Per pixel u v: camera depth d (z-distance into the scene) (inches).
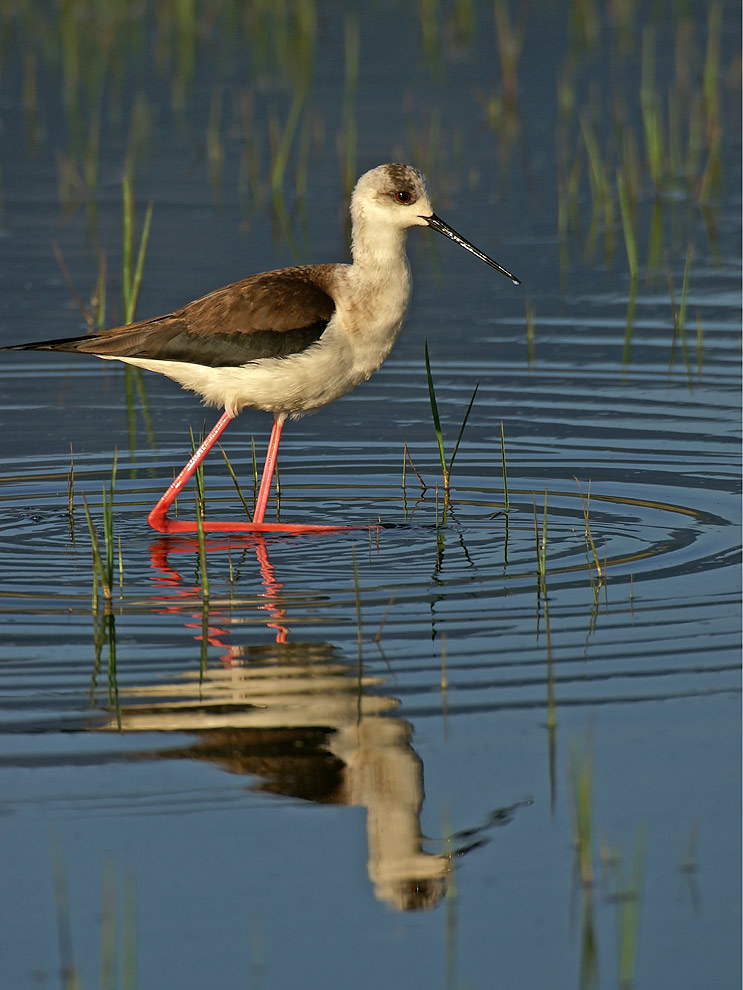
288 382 463.5
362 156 852.6
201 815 300.4
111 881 279.3
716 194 832.3
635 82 997.2
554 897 279.7
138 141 904.9
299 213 783.7
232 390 466.9
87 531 463.8
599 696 344.2
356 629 382.6
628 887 281.6
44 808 301.0
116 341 467.8
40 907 272.7
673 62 1039.6
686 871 286.2
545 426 553.9
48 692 346.0
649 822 299.1
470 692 346.9
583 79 1008.9
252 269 692.1
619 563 425.7
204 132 924.0
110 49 1099.9
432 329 657.0
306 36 1087.0
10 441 546.9
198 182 839.7
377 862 287.4
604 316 668.1
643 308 676.7
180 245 732.0
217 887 279.6
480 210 799.1
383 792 309.7
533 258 739.4
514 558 433.4
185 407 594.2
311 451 545.0
